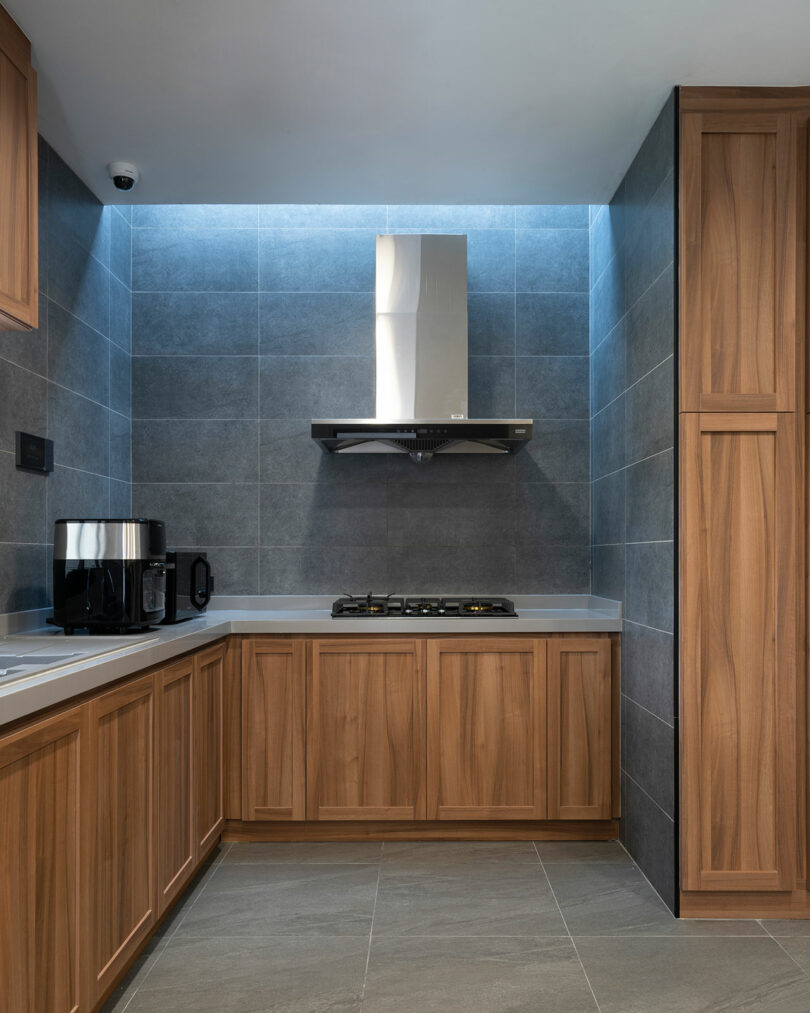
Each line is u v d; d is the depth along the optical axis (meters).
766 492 2.38
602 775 3.00
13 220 1.98
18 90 2.03
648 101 2.46
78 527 2.42
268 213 3.63
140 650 1.99
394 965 2.08
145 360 3.60
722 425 2.38
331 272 3.63
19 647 2.08
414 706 3.00
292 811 2.99
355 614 3.15
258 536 3.58
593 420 3.55
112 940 1.82
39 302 2.64
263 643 3.00
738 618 2.38
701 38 2.14
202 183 3.04
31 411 2.58
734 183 2.39
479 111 2.51
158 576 2.56
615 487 3.13
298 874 2.70
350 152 2.78
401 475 3.59
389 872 2.71
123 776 1.89
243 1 1.97
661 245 2.52
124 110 2.49
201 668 2.61
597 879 2.66
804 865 2.38
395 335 3.27
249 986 1.97
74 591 2.39
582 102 2.46
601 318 3.40
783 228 2.38
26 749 1.40
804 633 2.40
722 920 2.36
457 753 3.00
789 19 2.05
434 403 3.24
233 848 2.96
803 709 2.40
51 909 1.51
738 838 2.37
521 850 2.92
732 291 2.39
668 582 2.45
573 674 3.02
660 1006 1.89
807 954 2.15
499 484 3.60
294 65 2.25
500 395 3.62
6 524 2.40
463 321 3.28
